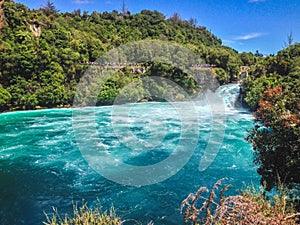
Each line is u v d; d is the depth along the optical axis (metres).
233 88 30.66
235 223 3.25
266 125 7.36
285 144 6.30
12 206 8.52
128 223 7.38
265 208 4.05
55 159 12.80
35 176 10.83
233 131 17.19
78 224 5.73
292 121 6.36
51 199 8.91
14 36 36.75
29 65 31.97
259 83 26.48
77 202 8.66
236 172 10.80
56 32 40.00
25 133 18.34
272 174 6.53
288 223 3.45
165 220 7.52
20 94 30.53
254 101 25.14
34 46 35.31
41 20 44.97
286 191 5.63
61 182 10.19
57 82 32.62
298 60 33.12
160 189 9.25
